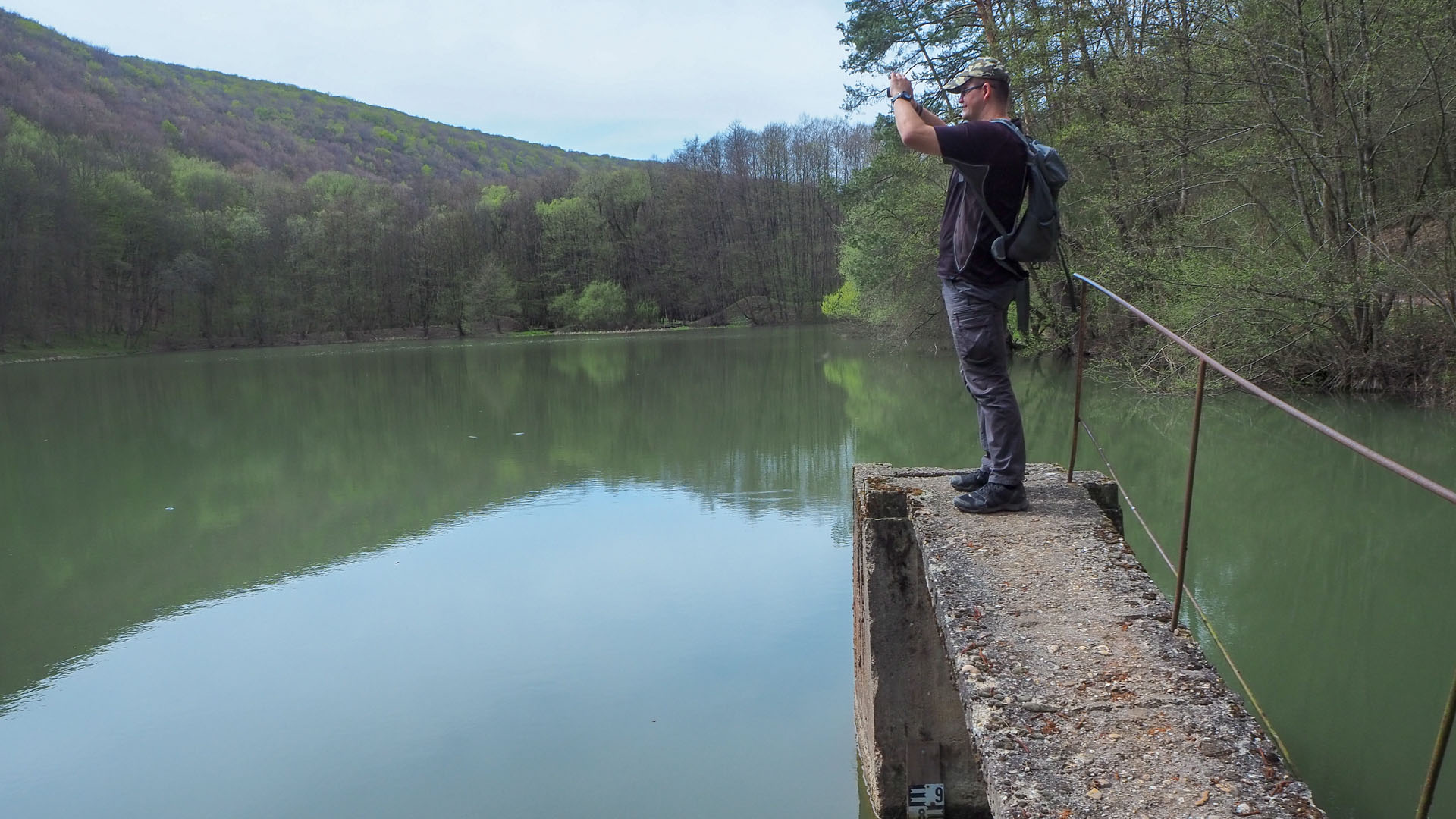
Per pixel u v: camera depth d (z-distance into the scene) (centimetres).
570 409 1995
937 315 2503
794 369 2638
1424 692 499
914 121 317
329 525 1069
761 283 7006
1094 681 253
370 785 486
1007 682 255
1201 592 654
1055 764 223
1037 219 323
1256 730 230
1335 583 667
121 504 1244
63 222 5047
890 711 414
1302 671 527
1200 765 219
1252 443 1118
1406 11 1162
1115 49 1560
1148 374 1499
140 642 714
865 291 2639
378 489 1251
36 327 4969
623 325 7025
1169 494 917
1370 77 1203
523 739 527
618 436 1584
